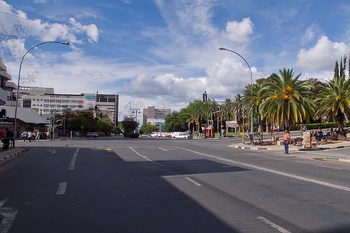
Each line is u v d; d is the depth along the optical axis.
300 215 7.78
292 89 42.16
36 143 49.69
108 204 9.11
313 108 44.84
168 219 7.52
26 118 76.44
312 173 15.65
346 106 44.88
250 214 7.90
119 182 12.95
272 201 9.32
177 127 159.50
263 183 12.49
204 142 55.84
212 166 18.69
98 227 6.96
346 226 6.88
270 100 43.16
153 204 9.07
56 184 12.55
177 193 10.62
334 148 36.16
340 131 46.50
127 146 41.22
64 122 98.25
